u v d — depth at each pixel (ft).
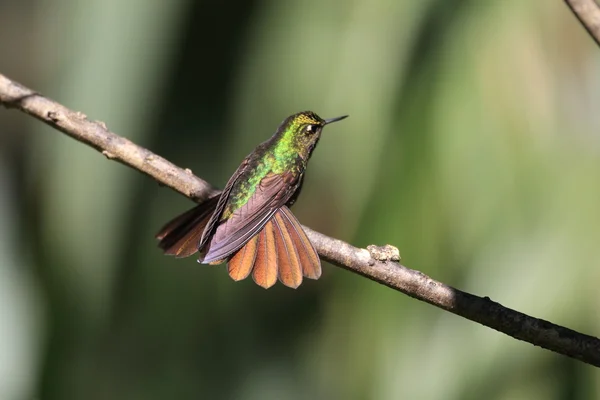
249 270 22.02
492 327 21.33
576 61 27.71
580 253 26.94
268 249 22.48
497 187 27.37
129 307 37.78
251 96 32.86
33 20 57.11
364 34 29.71
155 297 37.76
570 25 27.84
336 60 30.32
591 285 26.86
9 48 56.95
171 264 37.32
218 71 33.71
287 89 31.89
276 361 41.27
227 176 33.71
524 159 27.35
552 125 27.50
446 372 28.71
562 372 27.73
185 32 33.86
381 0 29.78
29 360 45.57
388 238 27.78
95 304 37.32
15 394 45.24
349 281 31.09
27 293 45.37
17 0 57.16
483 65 27.63
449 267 27.45
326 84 30.50
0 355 45.83
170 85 34.04
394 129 28.27
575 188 27.27
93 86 34.71
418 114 27.86
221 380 41.14
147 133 34.14
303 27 31.53
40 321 41.11
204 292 38.99
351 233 28.68
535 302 27.02
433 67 27.94
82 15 35.47
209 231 22.81
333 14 30.89
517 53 27.66
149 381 40.70
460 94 27.55
